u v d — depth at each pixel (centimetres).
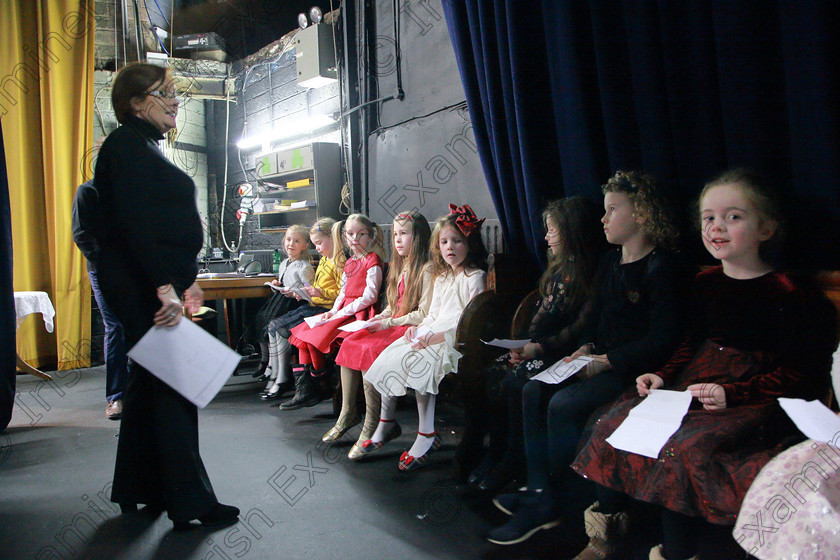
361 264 291
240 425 287
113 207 167
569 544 162
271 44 515
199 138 584
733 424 127
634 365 160
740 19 158
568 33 209
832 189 146
